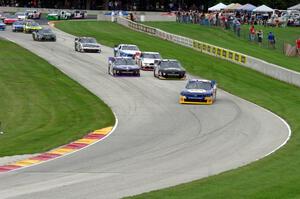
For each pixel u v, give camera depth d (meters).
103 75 128.12
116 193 48.09
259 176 52.22
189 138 73.25
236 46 176.38
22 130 80.62
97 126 81.94
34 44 175.00
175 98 104.75
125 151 66.00
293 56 160.00
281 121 85.50
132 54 144.88
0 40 176.75
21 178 53.69
